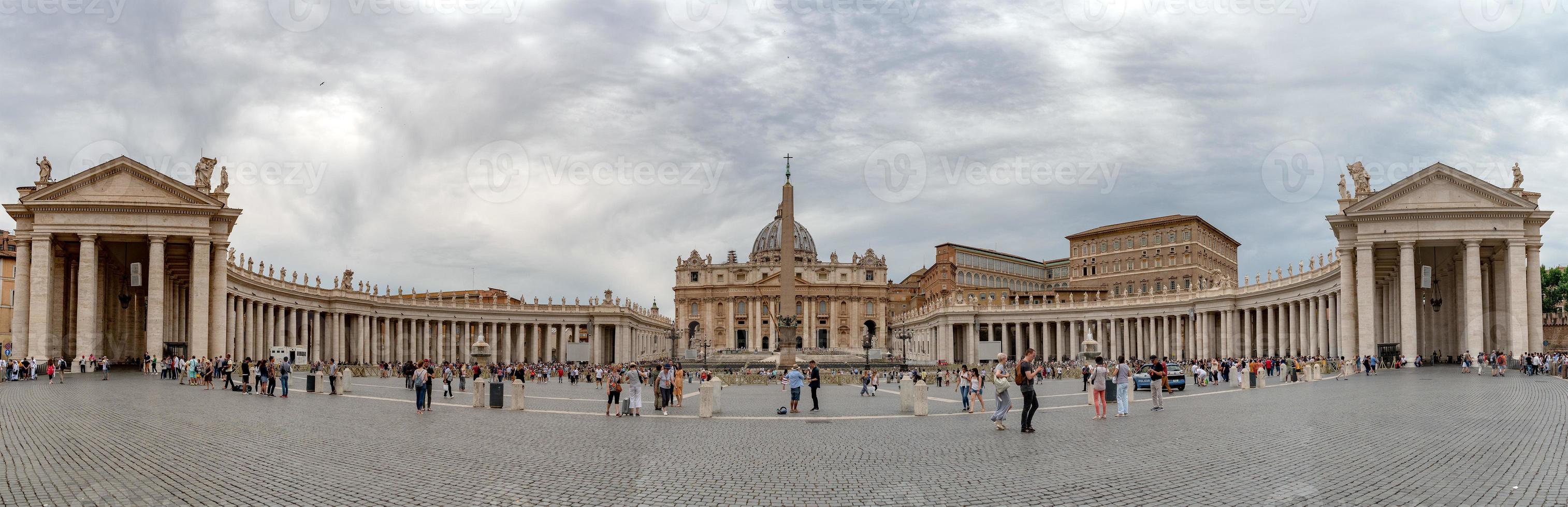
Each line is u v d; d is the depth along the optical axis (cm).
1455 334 8000
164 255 7138
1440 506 1628
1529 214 6725
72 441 2534
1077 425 3047
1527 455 2122
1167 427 2912
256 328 9519
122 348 8150
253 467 2130
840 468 2152
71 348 7900
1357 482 1859
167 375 6069
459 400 4525
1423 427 2714
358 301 11481
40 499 1741
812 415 3678
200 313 7012
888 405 4341
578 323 15562
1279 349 10388
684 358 16475
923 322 17712
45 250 6862
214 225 7200
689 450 2481
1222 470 2031
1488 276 7694
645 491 1859
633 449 2512
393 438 2711
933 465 2186
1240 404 3822
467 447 2520
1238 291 11094
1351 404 3609
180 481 1941
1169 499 1742
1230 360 7206
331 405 3978
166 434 2727
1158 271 16725
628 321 16438
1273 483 1870
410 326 13025
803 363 11425
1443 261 7769
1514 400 3550
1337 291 8388
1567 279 12281
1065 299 16150
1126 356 12838
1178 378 5131
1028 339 16375
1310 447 2352
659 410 3853
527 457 2322
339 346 11088
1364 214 7056
